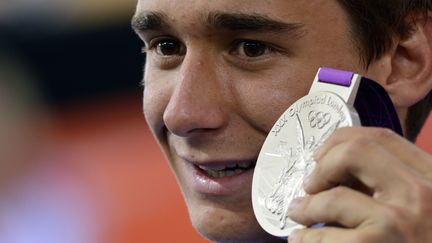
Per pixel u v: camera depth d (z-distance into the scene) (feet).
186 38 18.11
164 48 18.97
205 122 17.81
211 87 17.93
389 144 14.44
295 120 16.61
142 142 42.09
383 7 18.61
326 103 16.16
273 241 18.84
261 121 17.92
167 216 37.45
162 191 38.47
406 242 13.69
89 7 47.39
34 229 30.86
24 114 26.91
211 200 18.88
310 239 14.51
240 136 18.08
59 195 32.73
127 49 46.39
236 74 18.02
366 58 18.56
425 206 13.78
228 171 18.60
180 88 17.93
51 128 32.53
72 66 46.03
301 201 14.87
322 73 16.42
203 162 18.38
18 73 27.96
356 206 14.10
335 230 14.30
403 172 14.05
